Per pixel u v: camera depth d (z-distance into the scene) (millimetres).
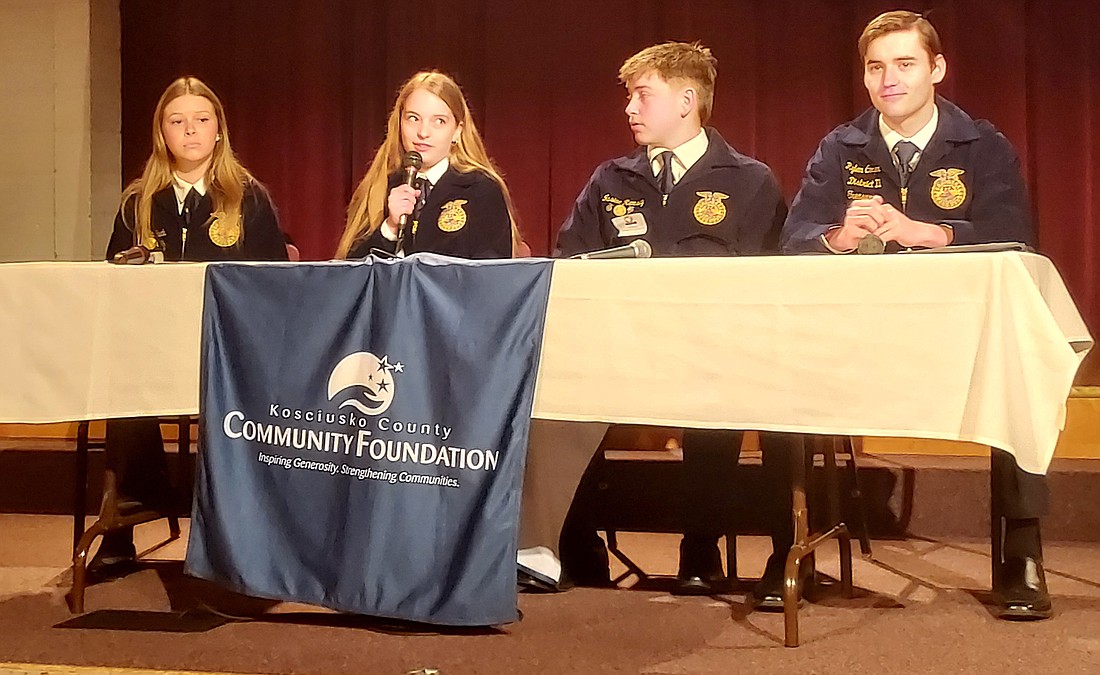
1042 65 4043
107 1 4531
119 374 2115
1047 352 1721
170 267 2096
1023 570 2105
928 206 2615
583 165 4359
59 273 2137
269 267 2031
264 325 2014
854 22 4152
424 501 1924
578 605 2266
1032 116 4066
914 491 3084
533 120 4391
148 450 2576
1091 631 2004
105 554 2615
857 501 2801
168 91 3092
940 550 2861
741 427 1877
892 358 1812
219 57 4633
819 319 1844
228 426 2014
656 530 3188
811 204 2682
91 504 3520
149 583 2492
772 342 1865
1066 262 4039
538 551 2391
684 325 1904
